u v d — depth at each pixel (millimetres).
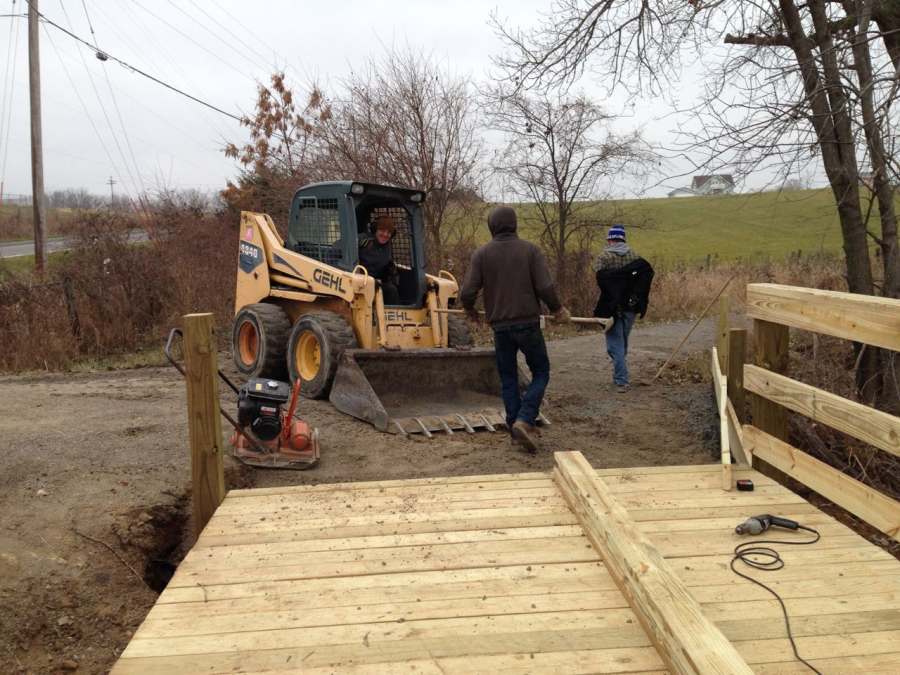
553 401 8227
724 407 4992
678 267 19781
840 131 6492
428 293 8188
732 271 18438
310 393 7691
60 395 8234
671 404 8039
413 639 2811
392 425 6766
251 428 5816
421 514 4109
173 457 5910
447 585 3252
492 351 7664
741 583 3230
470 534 3818
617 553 3221
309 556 3570
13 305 12219
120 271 14000
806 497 6000
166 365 11414
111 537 4695
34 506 4934
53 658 3865
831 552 3523
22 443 6117
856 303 3658
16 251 30031
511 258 6180
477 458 6176
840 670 2586
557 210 16047
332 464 5992
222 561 3520
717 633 2475
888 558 3453
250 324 9117
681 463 6227
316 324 7613
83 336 12477
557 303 6246
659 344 12445
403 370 7543
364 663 2660
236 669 2633
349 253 7906
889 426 3367
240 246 9430
